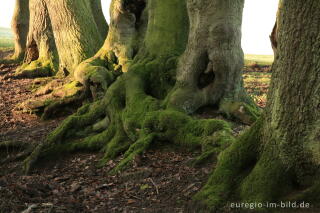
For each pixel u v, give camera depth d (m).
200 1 7.50
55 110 10.93
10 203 5.11
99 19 15.47
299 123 4.46
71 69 13.18
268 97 4.92
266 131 4.88
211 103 8.30
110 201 5.78
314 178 4.45
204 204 4.90
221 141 6.54
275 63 4.78
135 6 11.69
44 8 15.53
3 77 15.45
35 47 16.72
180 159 6.78
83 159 7.96
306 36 4.27
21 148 8.84
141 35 11.94
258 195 4.61
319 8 4.14
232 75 8.10
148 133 7.50
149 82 8.80
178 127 7.33
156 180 6.23
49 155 8.13
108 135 8.27
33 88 13.65
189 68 8.03
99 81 10.28
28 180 6.84
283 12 4.52
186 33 9.11
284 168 4.61
